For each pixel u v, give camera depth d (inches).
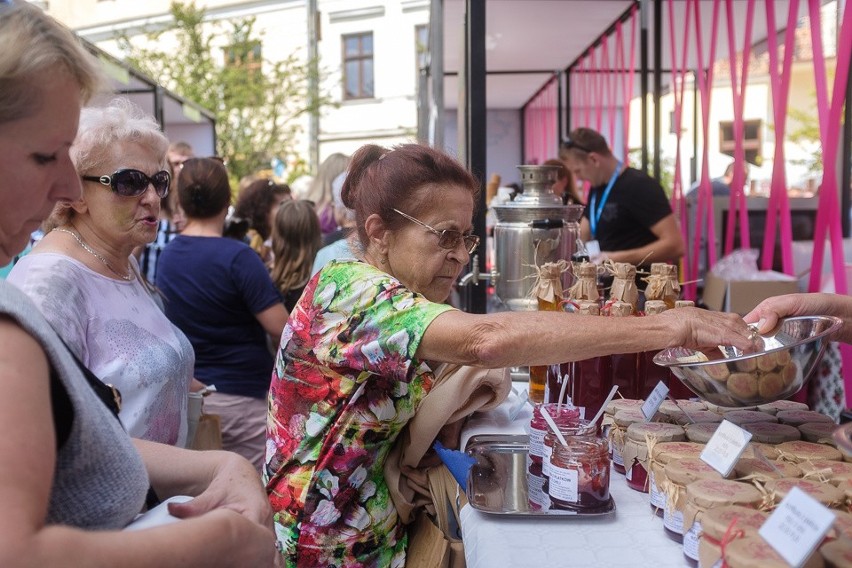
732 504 37.6
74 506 31.2
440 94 198.4
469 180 56.1
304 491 54.4
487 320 45.6
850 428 35.1
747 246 149.2
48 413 27.5
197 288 108.7
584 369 63.8
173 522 31.6
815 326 53.0
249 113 592.1
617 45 227.6
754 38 202.7
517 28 220.1
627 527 45.5
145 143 64.9
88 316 60.0
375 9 690.8
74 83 33.4
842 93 107.0
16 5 32.8
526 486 52.6
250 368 111.4
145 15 742.5
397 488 57.6
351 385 51.9
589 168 157.1
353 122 713.0
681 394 63.4
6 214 32.8
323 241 137.9
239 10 717.9
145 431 61.7
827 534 32.9
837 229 109.4
